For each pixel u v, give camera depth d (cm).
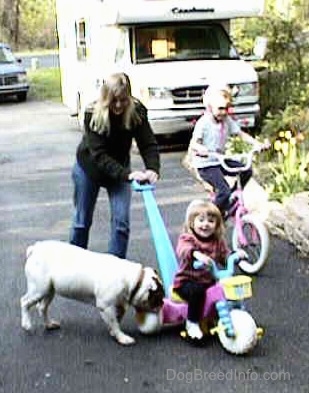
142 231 700
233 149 827
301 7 1288
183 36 1211
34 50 4556
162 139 1206
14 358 430
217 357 422
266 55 1209
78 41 1527
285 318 479
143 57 1183
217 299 426
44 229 734
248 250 569
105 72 1266
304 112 1018
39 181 998
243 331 418
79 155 519
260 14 1209
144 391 384
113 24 1194
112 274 432
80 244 537
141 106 516
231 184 630
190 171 997
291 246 632
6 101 2188
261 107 1196
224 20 1241
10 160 1180
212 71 1120
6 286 559
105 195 862
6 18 4500
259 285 541
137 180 488
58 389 390
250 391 381
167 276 470
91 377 402
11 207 844
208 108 602
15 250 659
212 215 438
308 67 1194
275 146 850
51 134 1466
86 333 462
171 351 432
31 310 502
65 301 515
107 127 494
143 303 439
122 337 443
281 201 735
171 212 775
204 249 438
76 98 1570
